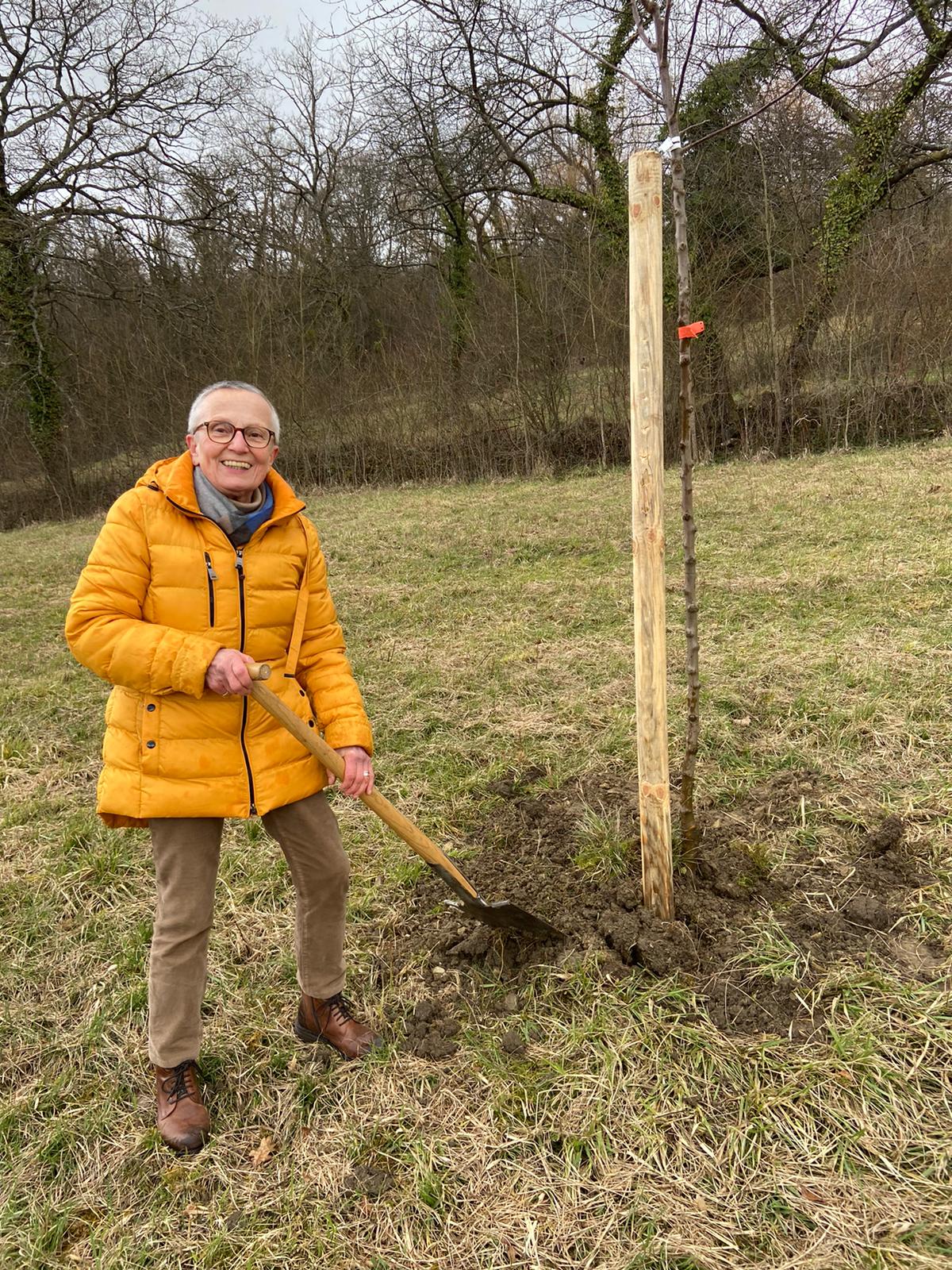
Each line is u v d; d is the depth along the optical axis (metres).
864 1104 1.93
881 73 11.73
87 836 3.56
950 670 4.05
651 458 2.17
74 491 17.08
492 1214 1.81
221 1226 1.85
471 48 12.52
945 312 11.59
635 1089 2.04
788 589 5.71
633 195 2.08
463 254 17.45
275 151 21.12
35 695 5.38
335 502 13.72
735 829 3.04
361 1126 2.05
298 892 2.18
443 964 2.58
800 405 12.70
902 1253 1.63
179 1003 2.02
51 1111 2.22
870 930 2.48
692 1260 1.66
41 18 13.91
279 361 16.59
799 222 12.77
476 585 7.11
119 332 17.14
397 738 4.26
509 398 14.60
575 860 2.94
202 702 1.91
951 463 9.52
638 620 2.29
